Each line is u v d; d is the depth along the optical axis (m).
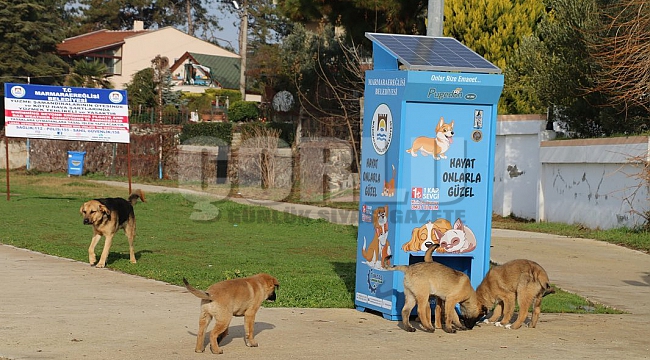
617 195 19.16
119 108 25.36
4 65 48.53
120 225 13.46
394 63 9.79
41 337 7.91
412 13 26.08
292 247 16.69
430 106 9.27
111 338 7.96
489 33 25.16
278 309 9.88
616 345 8.28
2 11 48.47
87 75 51.41
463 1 25.25
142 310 9.48
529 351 7.90
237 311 7.69
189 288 7.36
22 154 42.00
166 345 7.75
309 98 33.53
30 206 23.42
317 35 32.75
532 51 23.17
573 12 21.00
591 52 19.92
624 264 14.84
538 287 8.98
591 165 20.17
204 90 60.88
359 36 27.31
